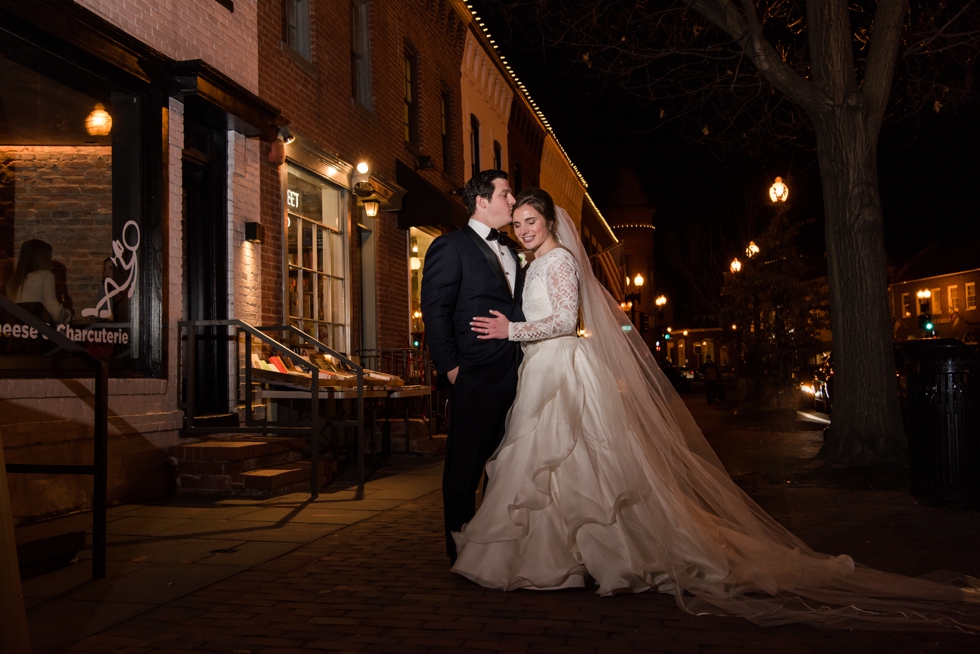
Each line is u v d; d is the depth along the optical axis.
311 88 11.12
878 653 3.37
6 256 6.54
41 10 6.25
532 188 4.74
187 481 7.69
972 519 6.41
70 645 3.53
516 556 4.38
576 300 4.54
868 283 9.00
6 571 2.72
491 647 3.46
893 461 8.66
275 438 8.67
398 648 3.46
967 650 3.41
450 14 17.39
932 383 6.96
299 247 10.87
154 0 7.93
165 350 7.77
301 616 3.93
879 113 9.20
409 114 15.56
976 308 45.38
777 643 3.50
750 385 23.69
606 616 3.89
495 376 4.70
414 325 15.65
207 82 8.10
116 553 5.29
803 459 10.41
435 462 10.70
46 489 6.37
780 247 22.83
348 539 5.75
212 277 8.92
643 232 67.31
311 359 10.06
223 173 9.08
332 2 11.89
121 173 7.55
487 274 4.73
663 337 64.12
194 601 4.19
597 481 4.30
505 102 22.66
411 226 14.13
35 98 6.79
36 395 6.23
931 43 10.50
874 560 5.03
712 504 4.79
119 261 7.46
